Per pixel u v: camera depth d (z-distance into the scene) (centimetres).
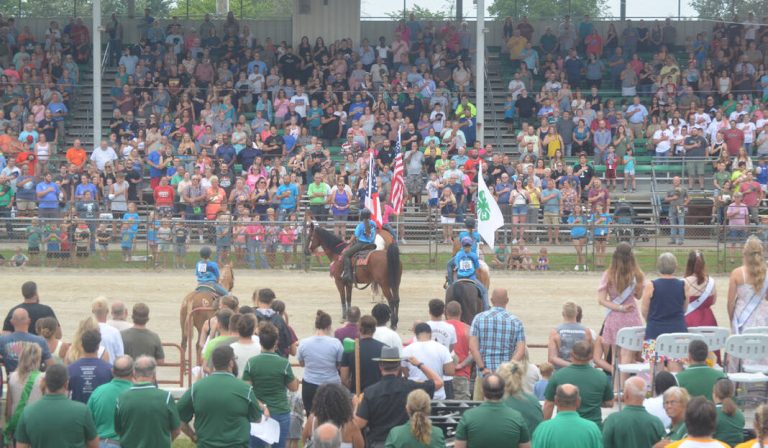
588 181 3166
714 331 1240
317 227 2097
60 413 942
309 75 3909
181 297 2364
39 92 3709
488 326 1246
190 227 2775
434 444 916
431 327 1297
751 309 1317
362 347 1160
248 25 4397
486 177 2989
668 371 1115
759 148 3456
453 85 3994
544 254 2745
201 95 3869
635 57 4022
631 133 3606
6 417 1063
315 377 1195
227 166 3139
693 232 2925
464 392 1327
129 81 3809
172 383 1516
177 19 4369
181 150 3303
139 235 2828
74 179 3111
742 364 1262
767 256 2739
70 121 3869
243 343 1155
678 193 2988
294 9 4291
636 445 945
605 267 2769
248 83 3859
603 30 4428
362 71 3872
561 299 2367
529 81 3962
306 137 3472
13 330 1302
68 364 1095
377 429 1016
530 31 4209
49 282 2517
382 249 1975
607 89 4134
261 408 1083
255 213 2978
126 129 3531
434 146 3312
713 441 865
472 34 4431
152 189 3200
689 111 3638
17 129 3525
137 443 973
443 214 2931
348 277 1978
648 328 1244
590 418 1028
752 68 4006
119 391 1016
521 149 3447
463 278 1700
